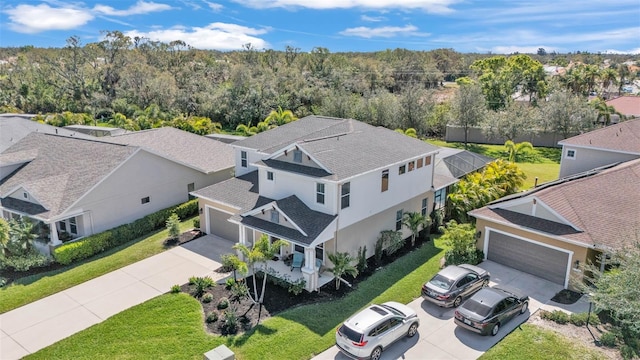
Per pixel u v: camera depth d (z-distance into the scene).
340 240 21.09
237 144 28.84
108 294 19.45
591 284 18.89
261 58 99.94
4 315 17.89
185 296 19.08
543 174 40.53
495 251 22.09
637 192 21.83
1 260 21.75
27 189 24.00
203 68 88.00
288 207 21.11
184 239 25.69
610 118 55.72
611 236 18.61
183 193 30.91
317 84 72.62
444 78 118.94
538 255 20.45
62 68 85.56
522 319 17.11
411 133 51.59
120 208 26.53
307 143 22.17
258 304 18.38
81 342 15.91
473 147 54.34
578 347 15.20
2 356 15.24
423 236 26.12
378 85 89.19
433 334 16.28
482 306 16.14
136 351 15.34
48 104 81.12
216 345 15.61
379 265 22.47
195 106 72.62
